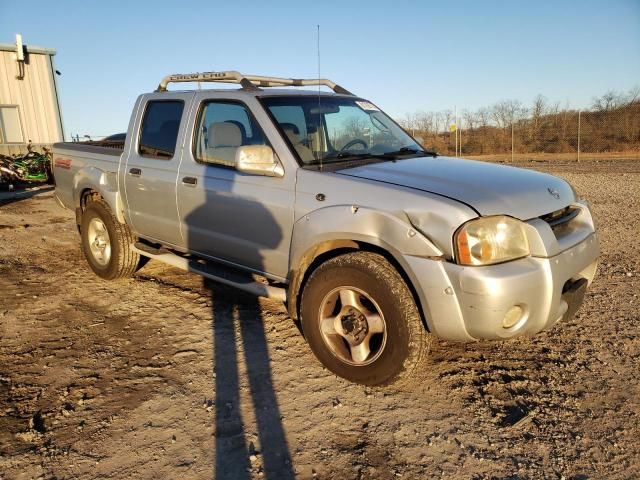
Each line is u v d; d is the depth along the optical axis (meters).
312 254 3.48
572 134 30.52
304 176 3.48
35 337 4.14
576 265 3.14
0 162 14.07
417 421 2.92
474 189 3.07
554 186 3.47
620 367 3.47
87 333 4.20
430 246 2.87
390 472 2.51
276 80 4.79
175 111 4.59
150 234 4.91
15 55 18.08
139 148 4.92
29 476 2.52
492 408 3.04
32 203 11.70
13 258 6.59
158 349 3.88
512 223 2.90
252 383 3.36
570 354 3.68
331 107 4.28
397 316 2.99
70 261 6.43
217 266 4.71
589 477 2.45
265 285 3.85
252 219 3.79
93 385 3.38
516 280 2.76
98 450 2.71
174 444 2.75
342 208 3.21
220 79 4.59
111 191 5.12
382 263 3.07
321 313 3.38
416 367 3.05
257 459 2.62
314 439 2.77
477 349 3.80
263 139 3.78
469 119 32.66
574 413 2.96
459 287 2.78
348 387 3.29
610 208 9.90
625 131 29.39
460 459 2.59
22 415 3.04
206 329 4.22
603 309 4.48
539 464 2.54
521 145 30.84
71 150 5.98
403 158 3.96
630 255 6.27
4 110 18.11
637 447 2.65
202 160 4.26
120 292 5.17
